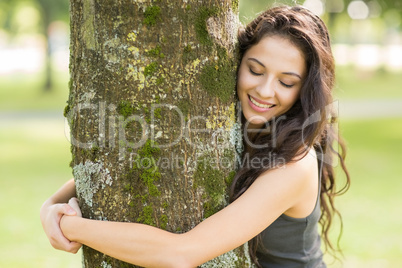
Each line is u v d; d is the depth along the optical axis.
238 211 1.79
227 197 1.92
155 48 1.73
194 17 1.76
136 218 1.79
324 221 2.59
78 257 5.05
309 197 2.01
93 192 1.82
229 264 1.90
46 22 21.23
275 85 1.95
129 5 1.71
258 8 13.11
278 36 1.91
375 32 37.16
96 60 1.75
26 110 16.69
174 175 1.79
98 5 1.73
